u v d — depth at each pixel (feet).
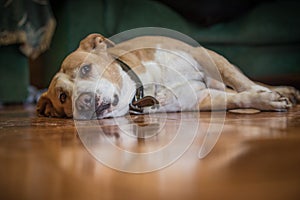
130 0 10.44
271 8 10.32
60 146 2.80
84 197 1.58
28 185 1.77
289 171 1.86
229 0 10.41
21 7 9.64
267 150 2.35
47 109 5.70
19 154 2.51
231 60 10.30
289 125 3.47
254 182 1.70
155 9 10.37
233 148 2.45
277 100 4.83
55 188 1.71
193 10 10.45
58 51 11.45
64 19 10.80
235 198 1.51
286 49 10.18
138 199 1.54
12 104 10.76
